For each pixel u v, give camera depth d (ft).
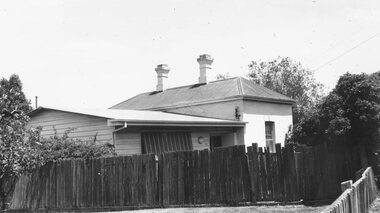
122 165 49.57
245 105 75.20
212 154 47.29
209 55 88.58
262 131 78.28
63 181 52.16
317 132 50.57
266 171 45.93
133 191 48.83
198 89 86.12
